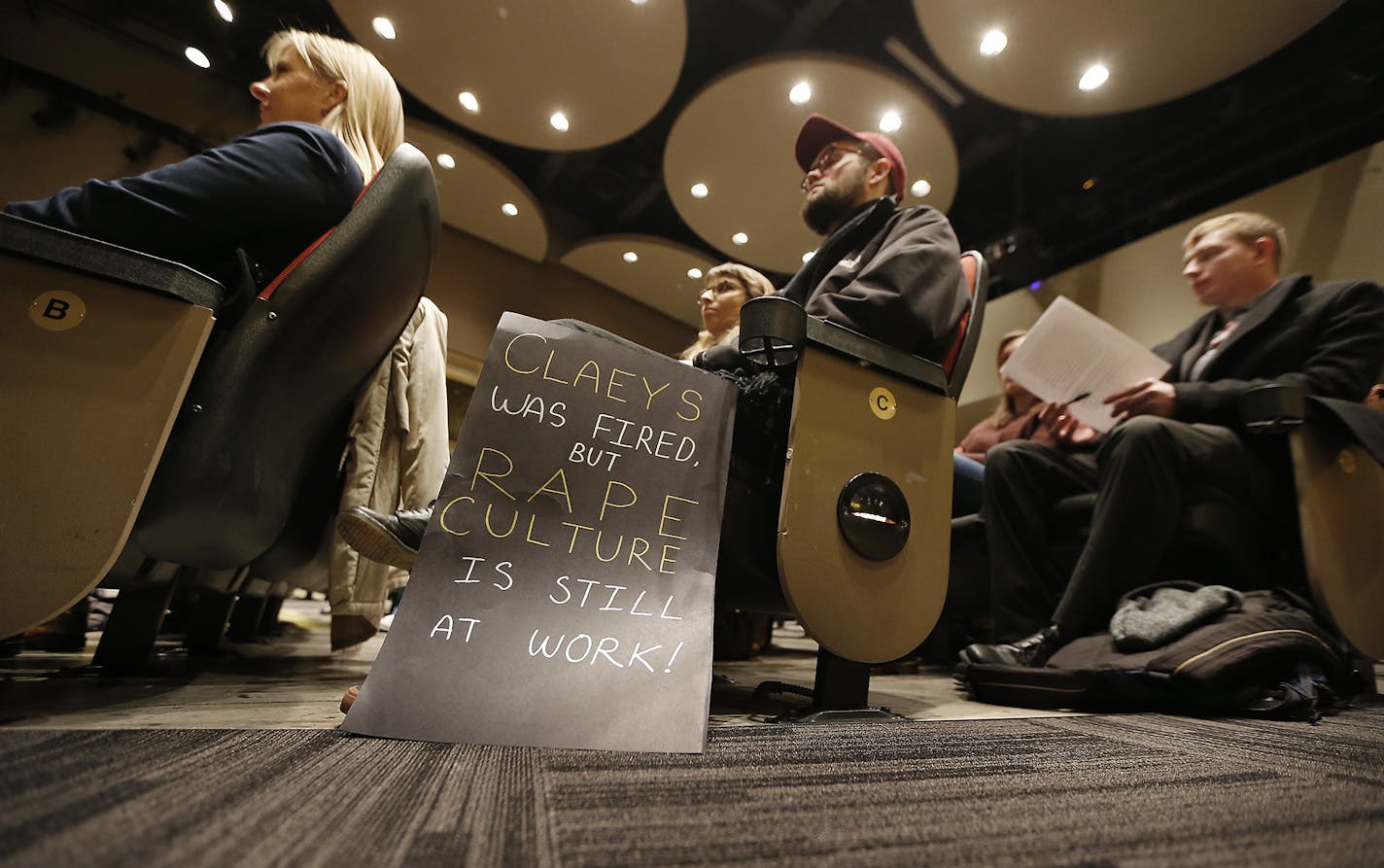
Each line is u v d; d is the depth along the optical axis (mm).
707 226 5527
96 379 655
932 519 985
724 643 2074
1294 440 1337
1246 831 442
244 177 855
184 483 757
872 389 961
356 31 3885
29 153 4578
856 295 1000
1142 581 1371
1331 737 851
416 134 5148
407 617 695
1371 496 1393
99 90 4859
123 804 396
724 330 2436
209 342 821
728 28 4719
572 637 723
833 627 849
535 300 7004
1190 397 1460
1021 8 3211
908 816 461
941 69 4543
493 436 826
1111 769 623
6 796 392
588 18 3672
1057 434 1971
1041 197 5535
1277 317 1615
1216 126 4355
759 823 433
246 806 411
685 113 4348
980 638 2371
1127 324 4172
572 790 488
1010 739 774
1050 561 1715
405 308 997
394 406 1339
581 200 6898
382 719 617
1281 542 1432
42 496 614
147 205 790
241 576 1217
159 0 4891
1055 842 415
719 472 915
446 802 446
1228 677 1018
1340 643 1288
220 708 763
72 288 667
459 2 3648
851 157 1525
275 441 866
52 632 1379
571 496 828
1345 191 3273
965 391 5203
